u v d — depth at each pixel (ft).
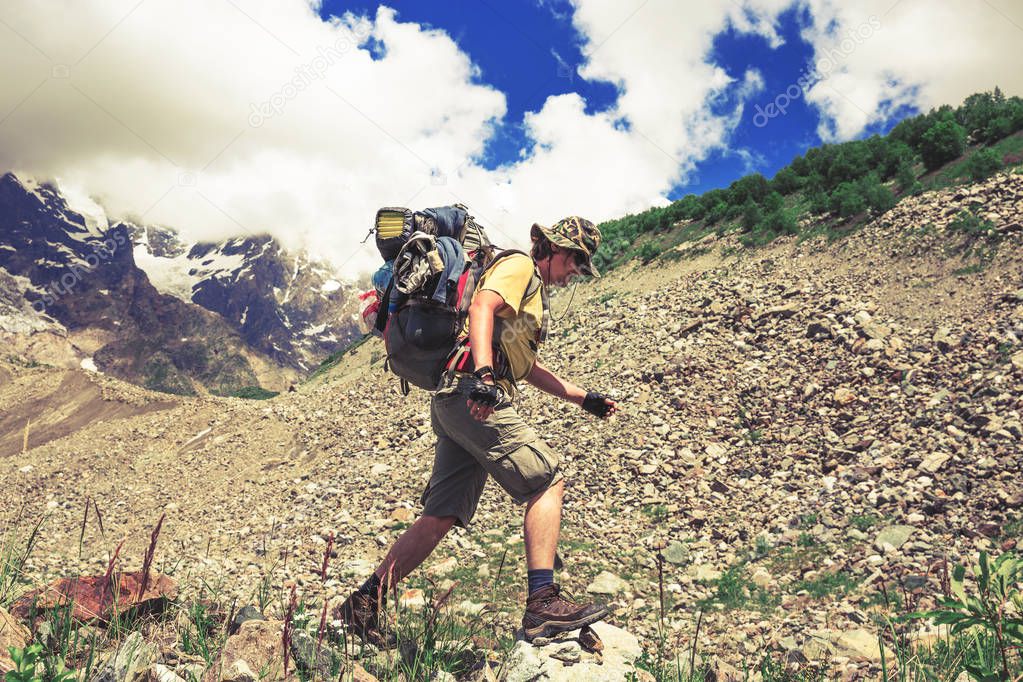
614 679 7.93
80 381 106.73
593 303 81.30
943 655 9.42
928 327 41.09
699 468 33.86
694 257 84.07
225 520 37.91
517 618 15.56
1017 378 31.32
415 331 8.64
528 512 8.68
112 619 7.88
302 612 8.97
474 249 9.33
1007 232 47.50
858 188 72.02
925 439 30.22
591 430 39.19
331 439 51.47
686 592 23.24
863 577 21.88
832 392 37.76
